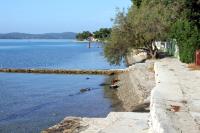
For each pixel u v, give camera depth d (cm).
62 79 5347
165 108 1182
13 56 11681
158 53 5772
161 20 5141
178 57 4541
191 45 3522
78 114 2831
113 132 1449
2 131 2356
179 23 3928
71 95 3856
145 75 3891
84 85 4606
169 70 2741
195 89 1656
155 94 1440
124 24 5347
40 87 4534
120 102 3247
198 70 2734
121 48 5484
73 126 1716
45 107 3188
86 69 6159
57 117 2753
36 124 2530
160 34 5150
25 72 6406
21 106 3253
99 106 3134
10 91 4216
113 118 1697
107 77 5397
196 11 4122
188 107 1229
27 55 12194
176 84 1836
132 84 3791
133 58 7462
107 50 5566
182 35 3706
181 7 4606
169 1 5216
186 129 962
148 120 1520
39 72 6328
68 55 11706
